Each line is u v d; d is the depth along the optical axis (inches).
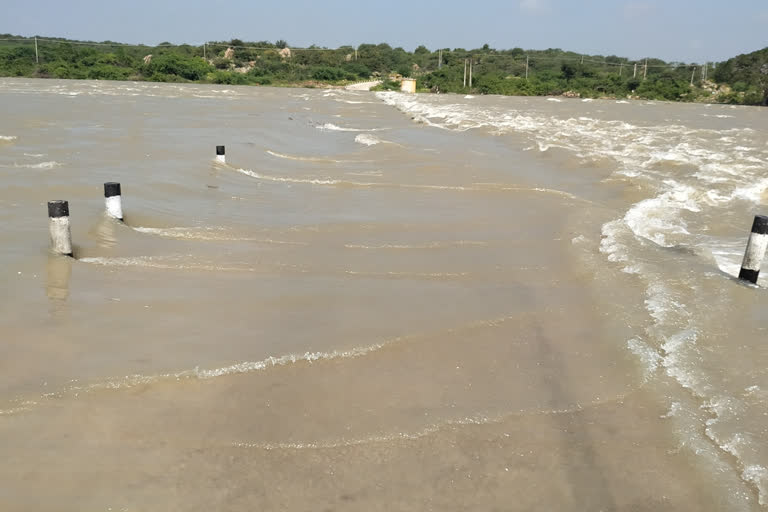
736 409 188.1
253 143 810.8
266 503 145.8
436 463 162.2
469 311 262.4
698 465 162.2
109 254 327.0
